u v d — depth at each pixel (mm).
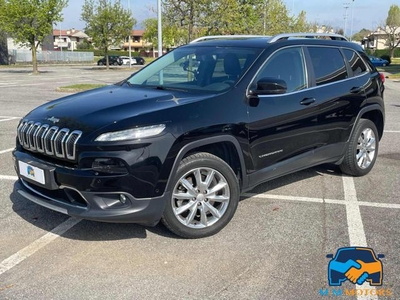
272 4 33656
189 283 3314
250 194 5270
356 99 5535
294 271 3500
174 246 3912
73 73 33750
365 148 5895
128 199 3588
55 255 3742
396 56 82062
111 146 3492
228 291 3215
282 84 4172
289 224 4398
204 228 4055
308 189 5465
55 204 3764
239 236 4121
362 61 5902
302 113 4754
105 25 39250
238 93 4234
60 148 3695
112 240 4023
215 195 4098
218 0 19641
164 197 3711
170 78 4887
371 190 5449
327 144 5242
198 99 4047
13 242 3967
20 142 4250
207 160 3961
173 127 3705
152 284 3305
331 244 3969
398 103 14461
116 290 3225
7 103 13867
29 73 32906
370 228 4320
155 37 66312
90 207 3566
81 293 3188
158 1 15969
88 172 3518
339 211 4754
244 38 5254
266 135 4402
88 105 4062
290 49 4883
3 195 5137
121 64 50219
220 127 3986
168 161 3672
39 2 30484
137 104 3943
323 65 5234
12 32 31016
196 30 19688
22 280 3354
